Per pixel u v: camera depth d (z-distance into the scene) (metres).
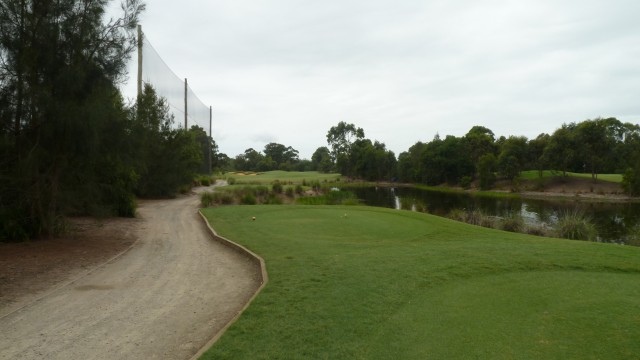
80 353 4.47
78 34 10.66
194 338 4.87
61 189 11.55
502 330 4.78
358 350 4.24
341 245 10.34
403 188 64.56
